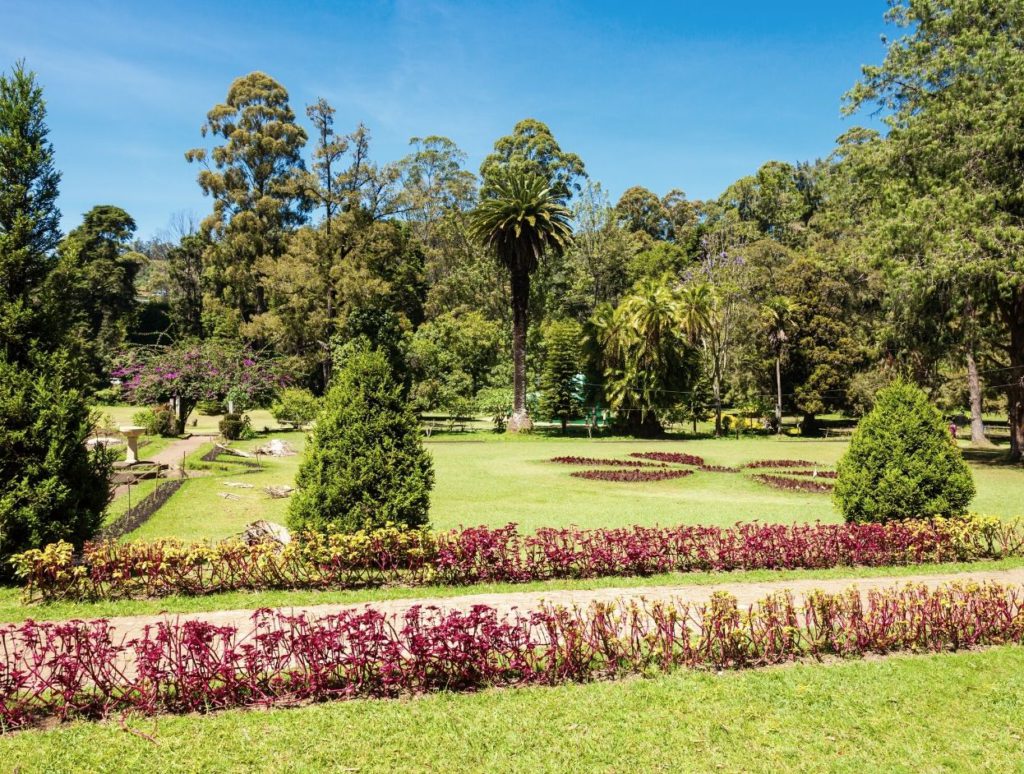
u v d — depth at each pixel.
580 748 4.32
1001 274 20.45
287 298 48.09
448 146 67.75
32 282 9.05
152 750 4.27
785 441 35.28
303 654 5.13
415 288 58.88
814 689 5.19
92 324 55.22
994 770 4.12
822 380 41.03
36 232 9.09
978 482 19.00
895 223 23.12
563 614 5.57
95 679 4.81
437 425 42.44
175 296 61.69
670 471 21.09
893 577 8.57
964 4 23.92
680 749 4.32
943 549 9.51
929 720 4.73
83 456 8.60
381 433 8.79
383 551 8.09
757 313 42.22
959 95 23.91
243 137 52.62
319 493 8.54
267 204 52.16
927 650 6.09
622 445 31.97
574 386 38.34
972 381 33.19
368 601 7.39
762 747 4.36
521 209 36.00
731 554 9.03
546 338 40.09
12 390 8.20
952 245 21.42
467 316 48.81
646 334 37.38
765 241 48.34
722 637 5.68
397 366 37.06
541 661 5.56
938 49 24.42
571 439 35.47
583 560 8.65
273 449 25.44
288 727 4.55
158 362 31.11
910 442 10.14
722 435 40.12
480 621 5.37
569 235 37.78
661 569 8.78
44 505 8.05
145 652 4.93
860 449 10.48
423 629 5.58
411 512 8.68
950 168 23.42
